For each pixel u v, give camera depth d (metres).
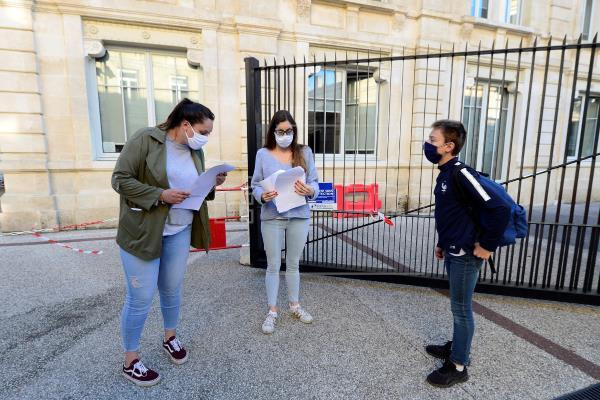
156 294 3.37
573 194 3.08
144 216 1.94
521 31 8.52
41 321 2.88
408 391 2.07
